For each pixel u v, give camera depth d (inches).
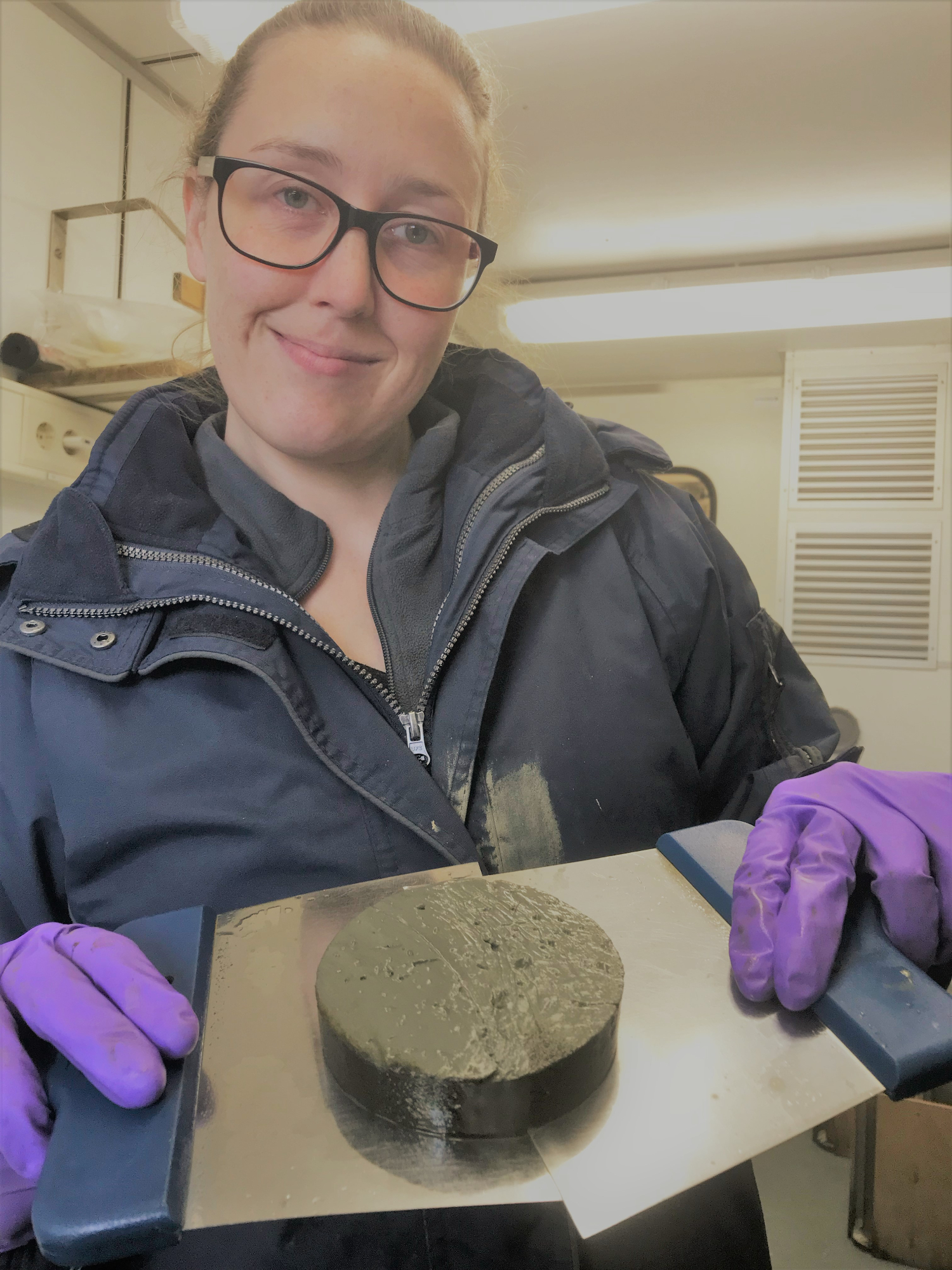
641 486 30.8
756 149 72.8
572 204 81.5
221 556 23.6
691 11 57.2
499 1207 15.1
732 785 30.4
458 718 24.3
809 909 14.9
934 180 77.1
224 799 21.6
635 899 17.6
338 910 17.9
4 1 52.0
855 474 114.0
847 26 58.2
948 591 111.3
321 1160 12.1
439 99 22.0
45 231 55.7
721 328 98.7
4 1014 15.0
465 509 26.3
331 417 22.9
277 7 49.7
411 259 22.8
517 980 13.6
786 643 32.2
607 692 26.0
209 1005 15.4
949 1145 23.6
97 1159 12.0
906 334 106.3
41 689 22.5
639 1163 11.8
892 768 114.7
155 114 66.2
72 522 23.1
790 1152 28.7
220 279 22.5
